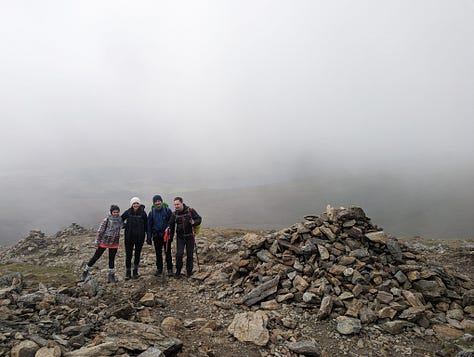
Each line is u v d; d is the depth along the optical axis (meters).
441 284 11.23
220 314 10.38
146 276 14.21
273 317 9.71
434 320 9.68
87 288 11.59
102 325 8.19
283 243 13.09
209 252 18.27
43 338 6.98
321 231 12.88
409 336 8.95
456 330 9.19
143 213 13.98
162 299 11.51
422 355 8.16
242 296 11.63
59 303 9.27
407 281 11.13
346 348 8.40
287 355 8.02
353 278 10.93
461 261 19.70
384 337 8.86
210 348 8.18
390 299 10.12
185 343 8.29
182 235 14.03
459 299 10.84
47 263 18.94
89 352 6.39
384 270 11.62
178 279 13.80
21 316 8.08
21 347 6.25
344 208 13.79
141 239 13.82
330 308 9.95
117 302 10.24
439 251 23.22
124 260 18.22
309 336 8.90
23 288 11.59
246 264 13.23
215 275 13.76
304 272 11.71
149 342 7.29
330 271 11.37
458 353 7.64
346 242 12.52
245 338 8.61
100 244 13.30
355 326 9.05
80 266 17.14
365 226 13.34
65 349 6.67
